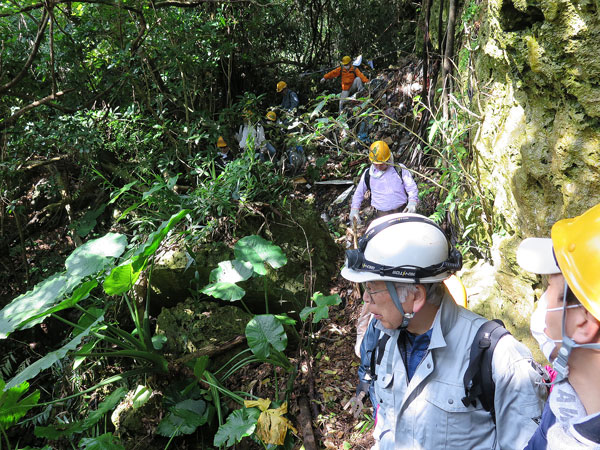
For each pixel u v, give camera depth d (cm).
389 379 165
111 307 494
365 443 338
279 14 900
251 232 473
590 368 104
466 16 430
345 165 657
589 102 236
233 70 776
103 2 511
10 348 556
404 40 924
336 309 461
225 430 337
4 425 358
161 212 496
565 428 105
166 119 619
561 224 114
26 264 613
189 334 434
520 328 309
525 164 288
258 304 458
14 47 573
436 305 155
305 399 380
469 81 411
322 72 934
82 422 384
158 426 380
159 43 581
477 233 391
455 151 390
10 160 568
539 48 259
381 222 155
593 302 98
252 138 503
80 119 541
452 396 150
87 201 658
